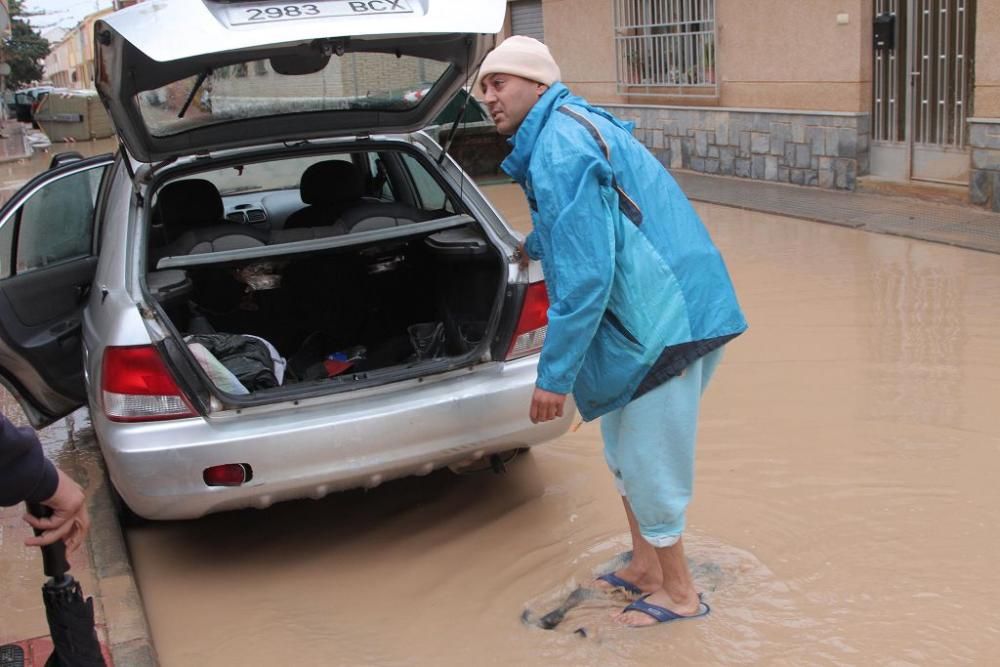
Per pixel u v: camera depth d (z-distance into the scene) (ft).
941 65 28.43
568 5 43.42
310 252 12.87
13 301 14.07
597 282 9.14
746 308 20.95
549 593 11.43
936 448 14.05
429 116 14.39
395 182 16.75
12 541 12.82
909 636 10.03
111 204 13.91
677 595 10.59
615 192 9.45
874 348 18.04
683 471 10.10
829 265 23.58
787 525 12.35
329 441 11.36
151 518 11.50
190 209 14.88
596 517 13.12
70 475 15.06
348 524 13.56
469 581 11.87
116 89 11.98
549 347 9.49
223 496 11.21
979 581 10.87
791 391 16.47
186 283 12.69
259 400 11.25
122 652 10.34
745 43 34.40
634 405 9.83
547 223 9.51
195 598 12.00
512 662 10.19
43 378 14.56
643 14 39.04
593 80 42.86
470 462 12.46
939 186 28.81
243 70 12.32
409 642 10.73
